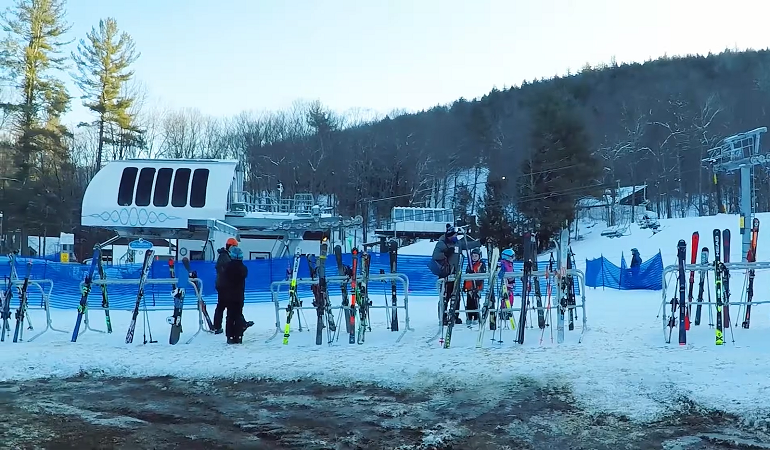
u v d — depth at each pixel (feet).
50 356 27.68
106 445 16.63
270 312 46.11
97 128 175.73
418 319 39.14
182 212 87.15
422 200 221.05
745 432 16.47
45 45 156.04
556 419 17.98
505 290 32.14
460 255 30.94
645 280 68.18
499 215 146.82
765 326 30.71
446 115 260.21
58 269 55.26
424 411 19.22
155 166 89.20
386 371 23.93
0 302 35.58
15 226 149.79
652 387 20.20
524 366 23.63
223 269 31.37
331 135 226.79
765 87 231.50
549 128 159.12
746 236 61.52
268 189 220.02
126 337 32.32
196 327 37.19
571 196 153.99
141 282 32.14
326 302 31.12
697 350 25.13
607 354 25.13
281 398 21.30
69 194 166.20
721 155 68.23
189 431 17.87
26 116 151.94
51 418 19.25
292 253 86.99
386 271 65.51
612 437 16.40
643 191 218.79
